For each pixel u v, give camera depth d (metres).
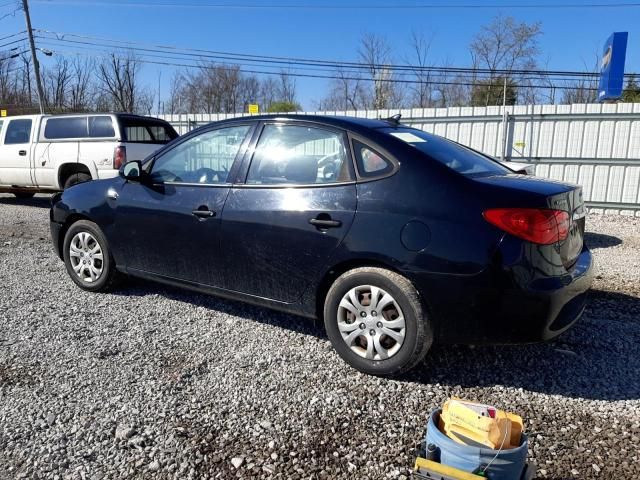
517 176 3.56
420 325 3.13
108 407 2.96
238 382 3.26
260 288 3.79
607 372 3.42
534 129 10.84
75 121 10.05
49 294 4.90
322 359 3.58
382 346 3.28
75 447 2.61
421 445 2.37
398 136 3.52
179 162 4.29
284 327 4.14
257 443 2.66
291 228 3.54
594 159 10.42
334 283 3.42
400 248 3.14
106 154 9.62
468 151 3.97
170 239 4.21
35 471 2.44
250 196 3.77
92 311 4.45
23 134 10.72
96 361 3.52
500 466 2.07
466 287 3.00
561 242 3.10
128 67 40.12
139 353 3.65
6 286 5.16
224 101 42.50
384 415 2.91
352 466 2.49
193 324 4.19
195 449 2.61
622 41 11.09
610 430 2.77
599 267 6.12
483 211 3.01
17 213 10.37
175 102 41.44
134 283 5.20
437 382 3.28
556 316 3.05
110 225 4.62
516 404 3.03
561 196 3.17
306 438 2.70
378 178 3.31
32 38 25.97
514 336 3.03
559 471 2.44
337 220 3.35
